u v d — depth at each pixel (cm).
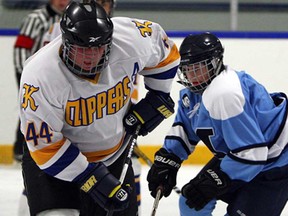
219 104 810
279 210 883
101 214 800
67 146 730
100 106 741
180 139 916
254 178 859
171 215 1226
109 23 696
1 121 1736
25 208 1042
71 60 699
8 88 1727
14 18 1764
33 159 771
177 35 1711
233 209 869
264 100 847
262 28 1770
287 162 860
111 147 796
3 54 1723
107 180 741
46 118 712
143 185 1466
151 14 1795
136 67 761
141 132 847
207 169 877
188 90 898
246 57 1688
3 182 1504
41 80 703
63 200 773
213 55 838
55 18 1498
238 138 809
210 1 1773
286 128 855
